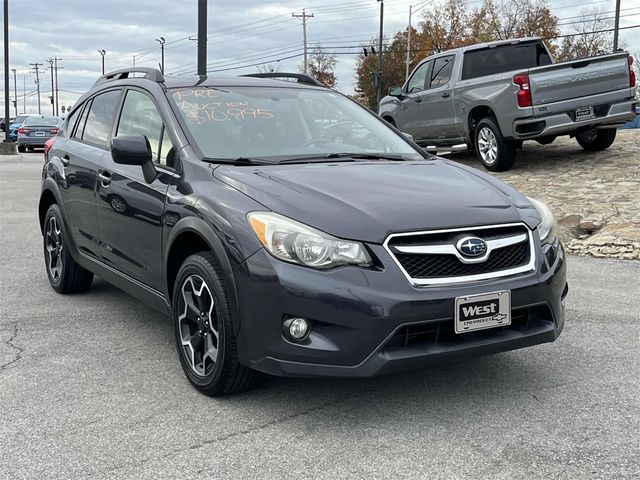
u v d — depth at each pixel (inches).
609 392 149.5
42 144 1117.7
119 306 222.1
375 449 124.7
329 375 127.8
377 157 179.8
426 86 527.8
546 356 172.2
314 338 128.4
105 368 166.7
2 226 380.2
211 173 154.7
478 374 160.6
